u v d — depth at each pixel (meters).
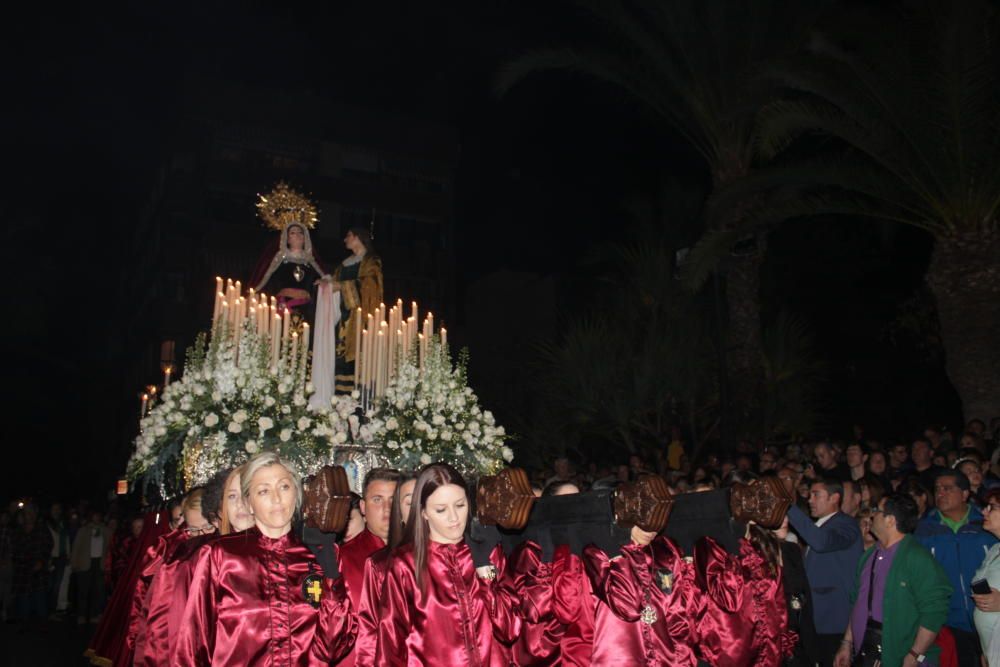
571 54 15.80
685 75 15.88
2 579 15.88
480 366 25.70
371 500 5.02
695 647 4.79
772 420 16.03
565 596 4.61
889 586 5.49
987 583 5.29
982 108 11.16
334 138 34.41
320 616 4.12
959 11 10.36
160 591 5.59
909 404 19.09
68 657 11.89
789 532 6.91
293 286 10.25
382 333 9.34
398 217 35.31
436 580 4.12
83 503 18.94
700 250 12.70
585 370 17.53
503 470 4.33
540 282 30.83
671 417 17.48
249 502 4.12
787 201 12.62
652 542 4.71
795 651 6.10
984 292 11.59
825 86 11.62
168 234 31.83
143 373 34.97
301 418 7.73
